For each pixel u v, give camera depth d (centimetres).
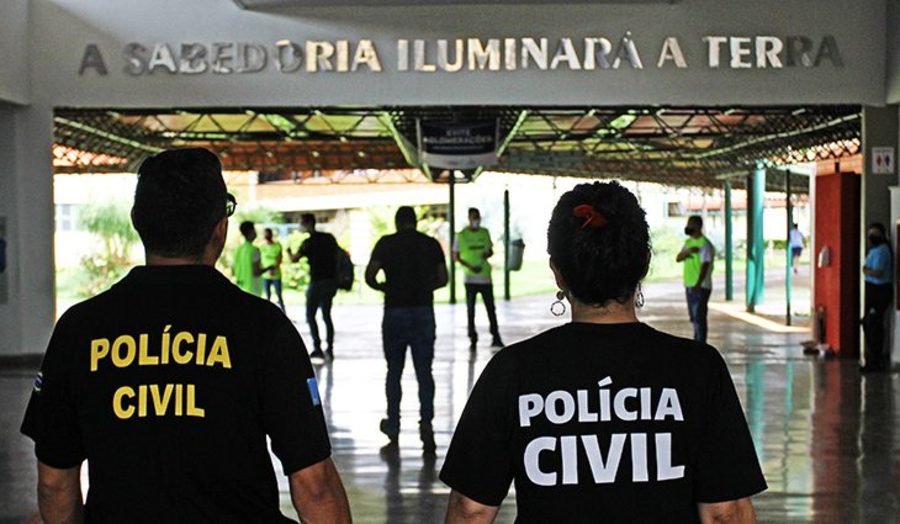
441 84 1323
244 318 258
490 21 1317
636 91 1322
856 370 1281
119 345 255
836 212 1416
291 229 3164
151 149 2164
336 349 1543
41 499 270
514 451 246
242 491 254
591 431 242
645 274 254
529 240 3641
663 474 241
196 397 251
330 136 2041
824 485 704
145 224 262
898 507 649
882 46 1318
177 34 1328
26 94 1341
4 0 1283
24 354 1376
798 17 1317
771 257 3562
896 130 1324
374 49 1319
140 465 249
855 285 1404
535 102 1323
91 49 1337
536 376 246
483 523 251
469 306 1536
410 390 1137
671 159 2475
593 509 240
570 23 1319
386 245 816
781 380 1198
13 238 1366
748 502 253
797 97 1323
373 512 641
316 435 258
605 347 247
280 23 1324
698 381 247
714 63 1316
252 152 2497
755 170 2203
